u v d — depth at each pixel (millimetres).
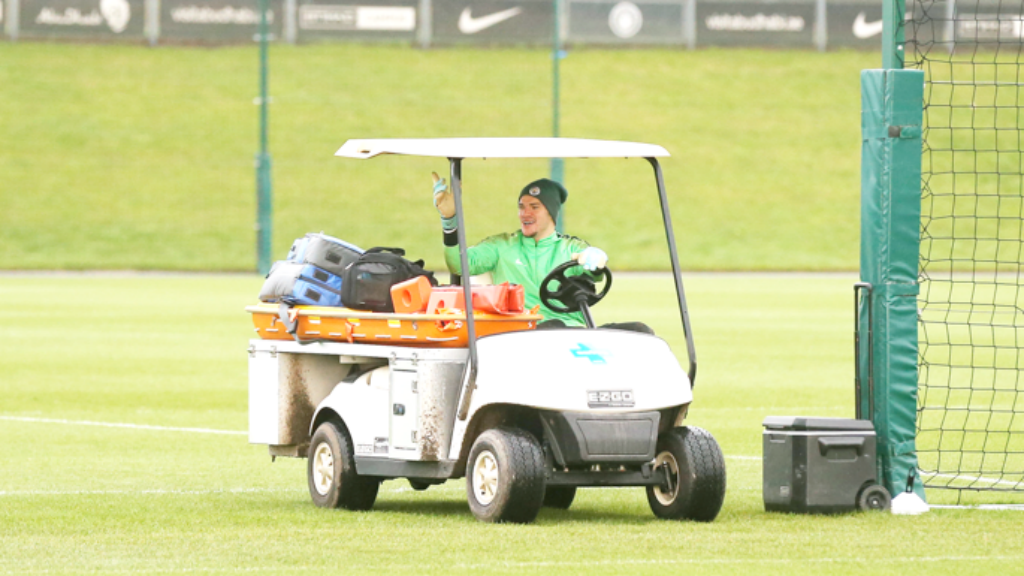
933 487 37656
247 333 94625
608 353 32281
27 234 194625
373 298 34719
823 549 29250
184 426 54469
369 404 34344
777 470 34125
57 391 65625
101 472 42781
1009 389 66812
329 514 34062
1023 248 190750
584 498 38219
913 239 34719
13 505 35625
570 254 36031
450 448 32812
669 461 33156
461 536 30500
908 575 26750
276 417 36406
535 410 32000
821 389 66188
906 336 34594
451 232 35312
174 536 30797
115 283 149000
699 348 85750
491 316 33312
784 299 128500
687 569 27156
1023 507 35156
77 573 26875
